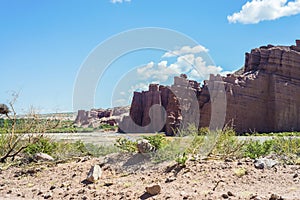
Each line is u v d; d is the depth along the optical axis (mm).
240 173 5684
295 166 6355
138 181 5711
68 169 6727
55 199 5055
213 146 7668
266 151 7977
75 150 8477
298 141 8414
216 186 5090
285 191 4797
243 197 4430
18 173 6785
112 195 4988
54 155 8227
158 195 4766
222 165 6184
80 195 5125
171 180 5531
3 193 5461
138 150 7105
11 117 8891
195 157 6863
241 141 8891
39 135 8898
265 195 4508
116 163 6793
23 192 5484
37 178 6352
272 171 5902
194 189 5000
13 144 8516
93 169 6105
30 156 7930
